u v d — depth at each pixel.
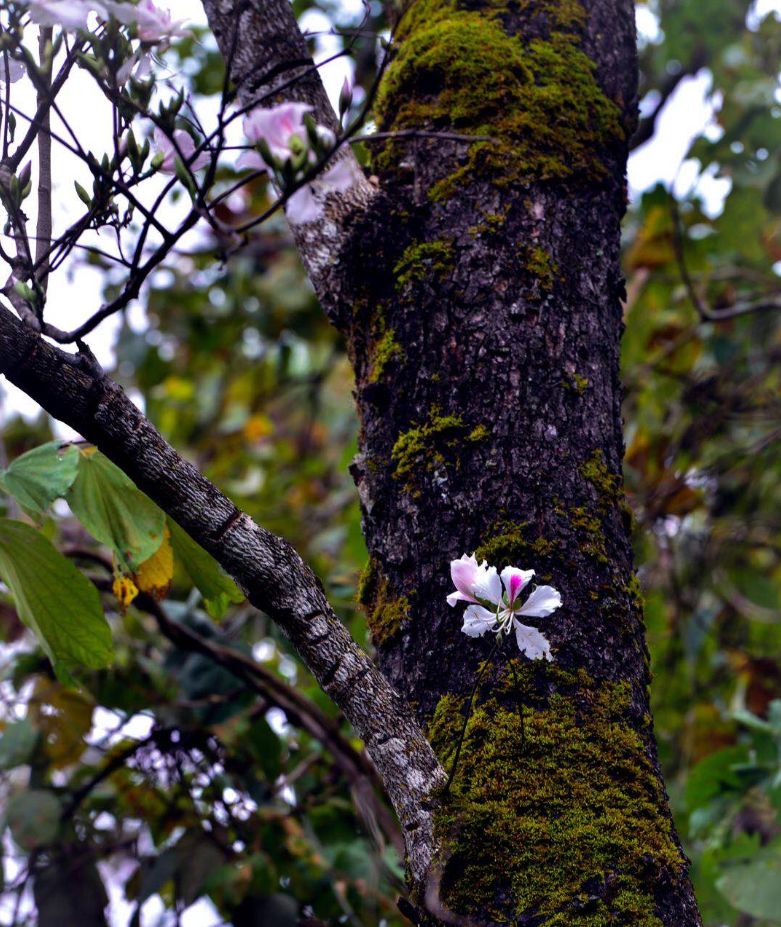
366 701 2.24
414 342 2.39
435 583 2.33
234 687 3.22
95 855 3.14
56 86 2.24
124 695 3.20
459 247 2.40
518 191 2.42
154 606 3.00
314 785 3.29
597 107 2.49
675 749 4.37
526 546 2.31
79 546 3.06
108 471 2.47
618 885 2.21
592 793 2.24
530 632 2.24
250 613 3.74
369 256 2.43
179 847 3.05
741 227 4.45
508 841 2.22
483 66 2.47
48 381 2.21
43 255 2.25
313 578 2.26
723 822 3.14
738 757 3.19
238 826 3.10
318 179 2.25
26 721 3.14
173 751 3.12
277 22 2.47
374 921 3.06
